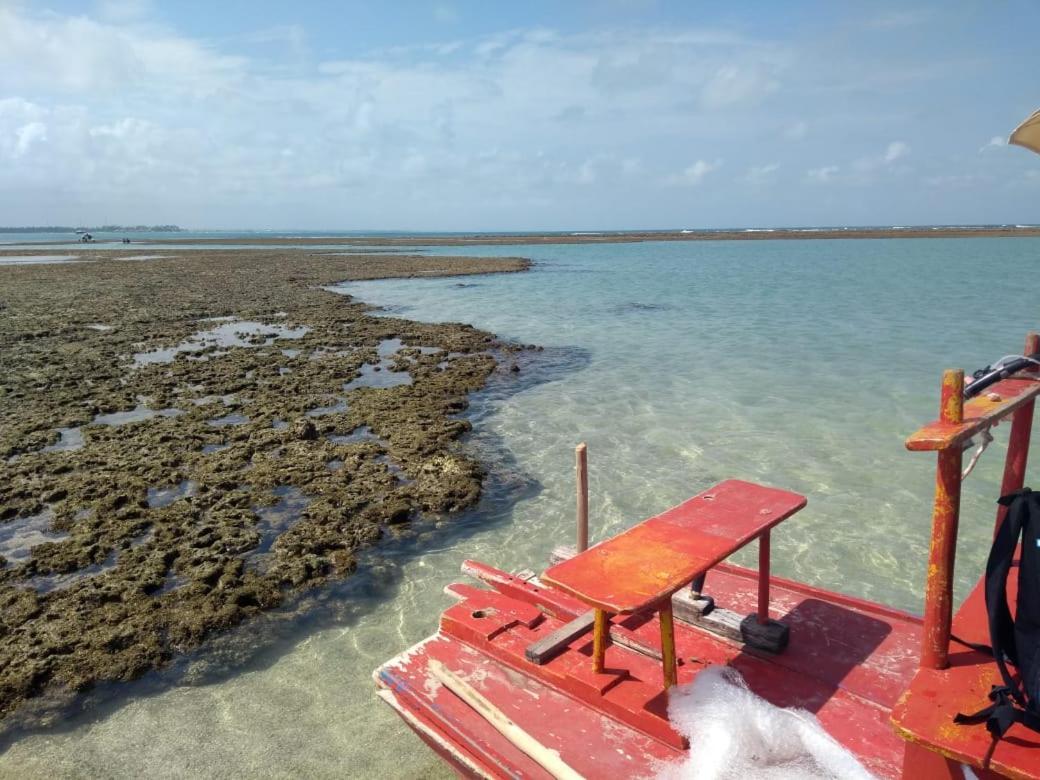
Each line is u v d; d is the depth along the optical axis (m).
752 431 13.83
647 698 4.49
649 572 4.21
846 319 27.48
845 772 3.85
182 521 9.83
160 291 39.50
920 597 8.07
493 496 10.92
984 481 11.13
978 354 20.67
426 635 7.48
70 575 8.64
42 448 13.23
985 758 2.81
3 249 100.56
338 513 10.01
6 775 5.70
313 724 6.24
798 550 9.15
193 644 7.32
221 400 16.36
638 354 21.55
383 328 26.20
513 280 46.16
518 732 4.40
